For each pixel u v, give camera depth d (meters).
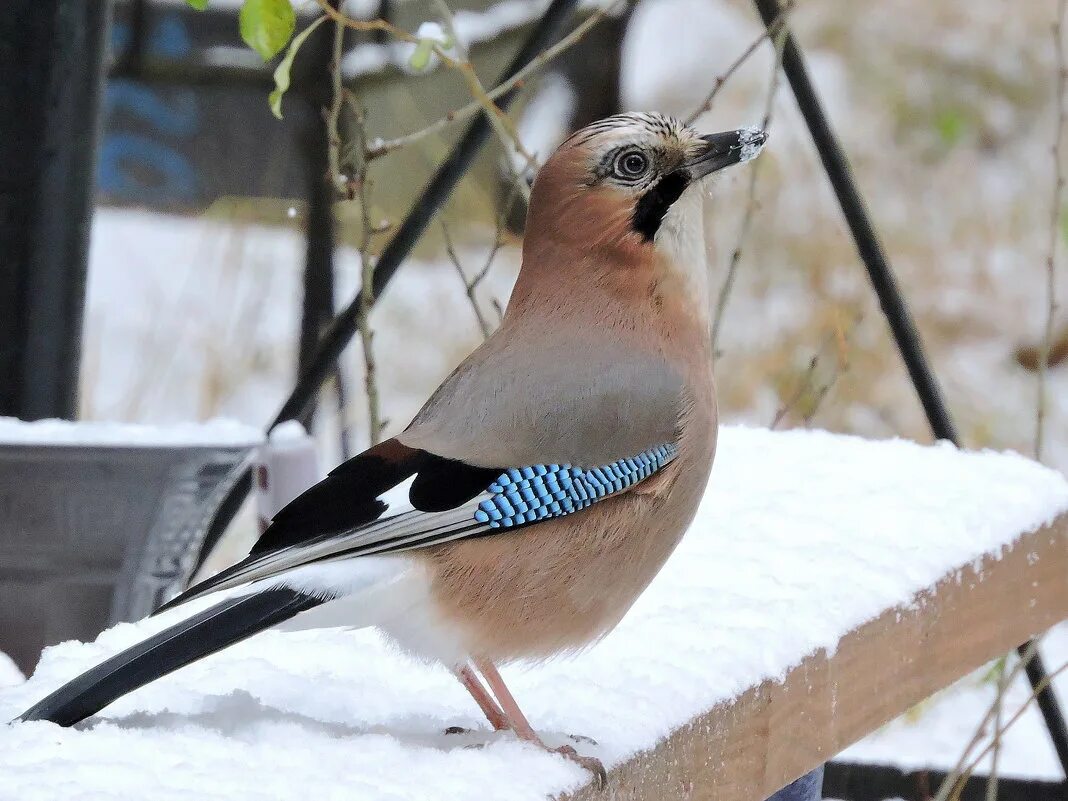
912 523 7.82
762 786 6.36
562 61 19.34
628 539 5.93
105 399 15.84
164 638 5.21
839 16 24.75
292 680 6.16
